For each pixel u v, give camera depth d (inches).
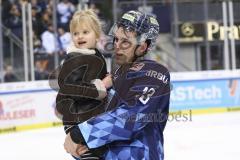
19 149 372.8
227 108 555.2
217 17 559.5
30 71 493.7
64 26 519.5
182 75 538.9
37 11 509.4
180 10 565.3
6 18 503.5
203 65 564.4
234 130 427.8
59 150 358.6
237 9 554.9
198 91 544.4
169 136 399.9
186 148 348.8
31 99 474.0
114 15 541.0
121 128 93.3
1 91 461.7
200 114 543.8
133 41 99.4
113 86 102.7
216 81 550.9
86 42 107.0
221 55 561.3
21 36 502.9
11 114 465.7
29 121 473.4
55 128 474.0
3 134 452.8
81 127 94.1
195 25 564.7
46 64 502.3
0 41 489.1
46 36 508.1
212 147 351.6
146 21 99.2
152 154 96.7
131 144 95.6
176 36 565.6
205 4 560.4
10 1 506.9
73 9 529.3
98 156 97.0
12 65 498.9
